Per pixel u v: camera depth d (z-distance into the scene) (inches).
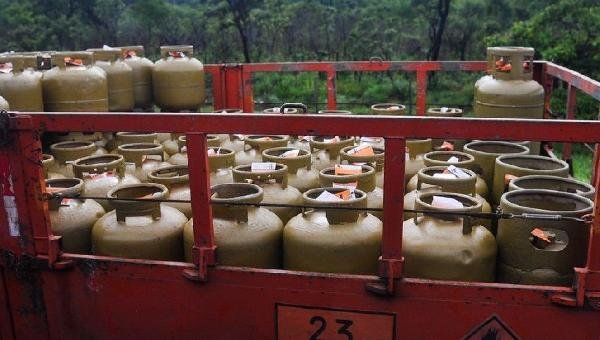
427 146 118.5
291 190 99.1
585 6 319.6
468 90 364.5
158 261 77.6
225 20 441.7
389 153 66.6
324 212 84.0
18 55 131.3
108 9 472.7
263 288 73.9
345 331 72.6
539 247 77.4
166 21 456.1
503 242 79.9
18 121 75.2
